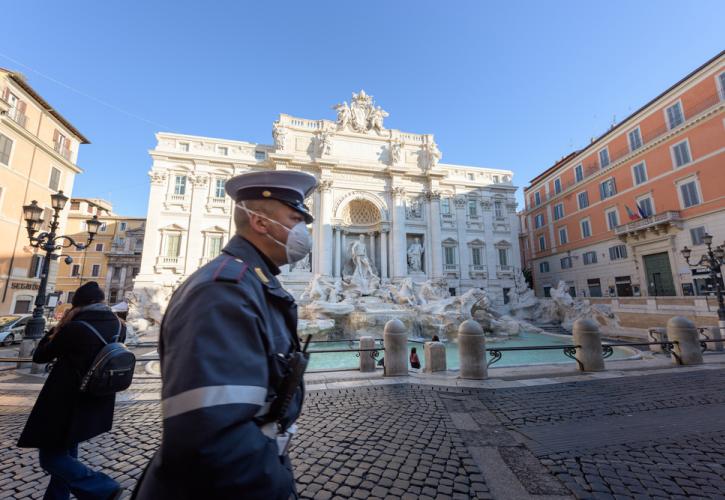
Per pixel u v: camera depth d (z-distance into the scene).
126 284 47.34
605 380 8.08
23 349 10.16
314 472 3.98
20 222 24.44
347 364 14.06
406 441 4.82
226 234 32.31
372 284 28.59
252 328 1.25
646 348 14.19
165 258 30.70
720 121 24.33
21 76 23.48
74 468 2.81
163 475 1.18
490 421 5.55
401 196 36.41
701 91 25.61
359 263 30.47
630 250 31.62
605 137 34.56
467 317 22.62
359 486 3.68
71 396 2.83
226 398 1.06
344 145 36.47
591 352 9.02
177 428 1.03
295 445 4.71
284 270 31.70
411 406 6.35
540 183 45.66
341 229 34.97
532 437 4.90
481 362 8.27
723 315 14.94
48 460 2.77
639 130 30.84
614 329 23.75
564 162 40.81
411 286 27.02
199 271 1.43
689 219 26.27
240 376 1.13
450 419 5.67
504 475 3.87
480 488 3.62
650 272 29.80
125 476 3.97
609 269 34.19
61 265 46.69
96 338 2.95
